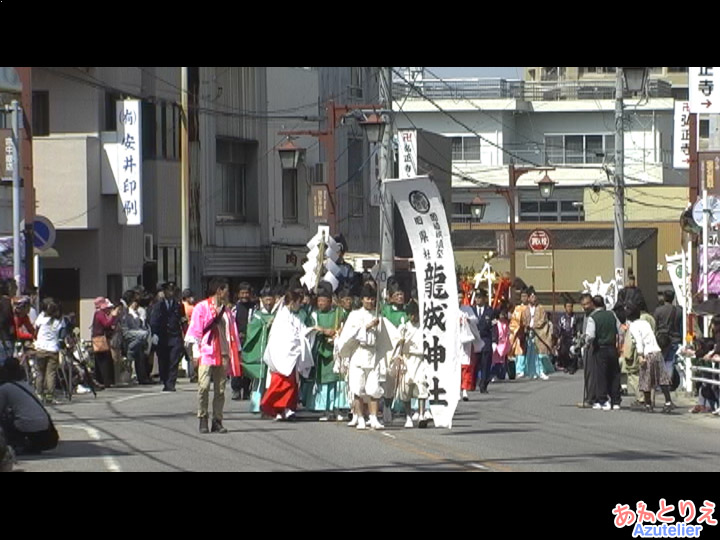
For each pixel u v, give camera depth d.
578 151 91.38
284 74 63.44
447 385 25.36
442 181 68.69
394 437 23.53
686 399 34.06
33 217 36.44
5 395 20.52
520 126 92.00
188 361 41.41
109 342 37.44
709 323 34.41
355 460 20.06
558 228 74.75
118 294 48.47
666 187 83.56
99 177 47.09
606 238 71.12
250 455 20.64
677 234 76.75
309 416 27.97
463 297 33.91
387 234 42.25
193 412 28.66
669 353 34.25
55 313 31.48
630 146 90.81
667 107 90.19
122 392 35.66
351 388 25.14
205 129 56.47
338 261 38.62
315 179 65.62
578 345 48.12
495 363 43.00
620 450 21.72
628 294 34.97
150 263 51.56
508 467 19.31
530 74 99.88
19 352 29.88
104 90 47.75
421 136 64.56
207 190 56.69
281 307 26.50
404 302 26.44
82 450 21.25
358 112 55.38
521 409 30.95
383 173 42.34
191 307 40.31
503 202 91.25
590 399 31.23
